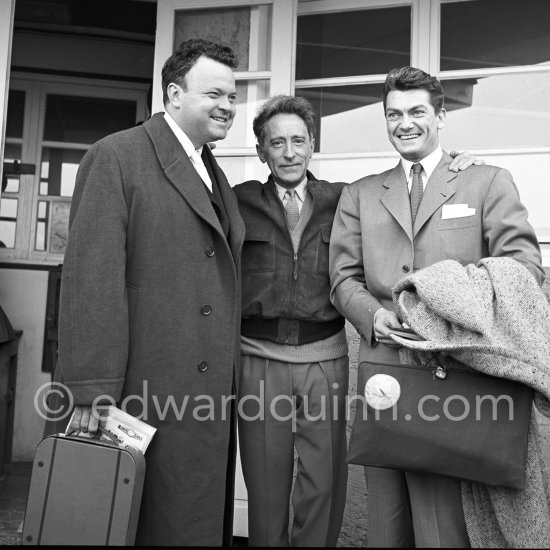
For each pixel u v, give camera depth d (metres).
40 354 3.93
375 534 1.75
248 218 2.04
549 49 2.72
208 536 1.68
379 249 1.82
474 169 1.79
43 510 1.57
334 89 2.89
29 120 4.21
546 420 2.48
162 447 1.65
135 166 1.69
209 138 1.83
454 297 1.51
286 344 1.99
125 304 1.62
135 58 4.30
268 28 2.90
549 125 2.69
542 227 2.64
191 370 1.68
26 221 4.15
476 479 1.51
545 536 1.53
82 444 1.57
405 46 2.84
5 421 3.35
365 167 2.82
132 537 1.55
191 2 2.94
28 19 4.04
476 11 2.78
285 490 2.01
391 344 1.71
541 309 1.53
